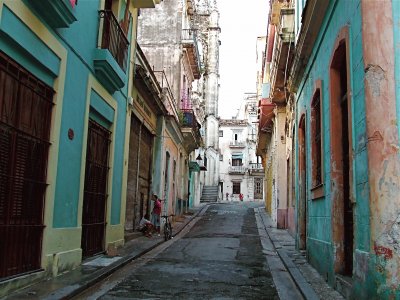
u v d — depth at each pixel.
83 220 9.85
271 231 19.44
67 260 8.51
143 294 7.09
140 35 25.23
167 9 25.42
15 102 6.69
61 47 8.14
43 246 7.56
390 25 5.39
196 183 43.47
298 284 7.76
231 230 20.48
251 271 9.58
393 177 5.11
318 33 9.14
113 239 11.90
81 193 9.30
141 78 14.60
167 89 20.69
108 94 11.25
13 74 6.59
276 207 21.69
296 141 13.18
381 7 5.44
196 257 11.63
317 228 9.32
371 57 5.41
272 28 18.38
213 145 55.94
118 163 12.32
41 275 7.40
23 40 6.71
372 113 5.32
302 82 11.65
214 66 54.62
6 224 6.48
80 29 9.12
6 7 6.18
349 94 6.33
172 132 22.69
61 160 8.23
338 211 7.51
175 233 18.44
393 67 5.32
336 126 7.74
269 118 24.95
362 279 5.55
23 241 7.01
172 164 23.33
